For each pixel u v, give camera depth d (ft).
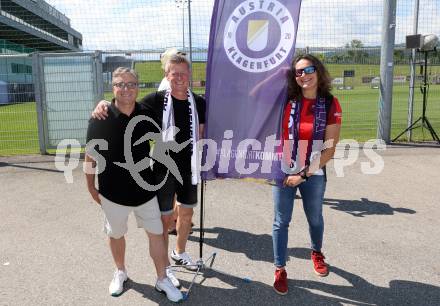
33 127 46.75
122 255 11.69
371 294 11.28
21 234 15.66
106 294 11.37
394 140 33.14
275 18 11.08
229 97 11.50
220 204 18.93
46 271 12.67
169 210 11.85
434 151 29.37
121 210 10.84
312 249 12.46
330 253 13.71
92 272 12.60
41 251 14.10
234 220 16.94
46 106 30.76
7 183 23.17
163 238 11.47
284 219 11.34
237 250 14.14
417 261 13.09
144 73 31.53
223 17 11.30
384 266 12.79
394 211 17.67
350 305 10.80
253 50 11.23
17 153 31.71
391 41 31.04
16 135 41.34
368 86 37.73
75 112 31.07
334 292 11.41
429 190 20.59
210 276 12.35
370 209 17.97
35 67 30.19
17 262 13.28
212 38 11.39
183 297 11.04
